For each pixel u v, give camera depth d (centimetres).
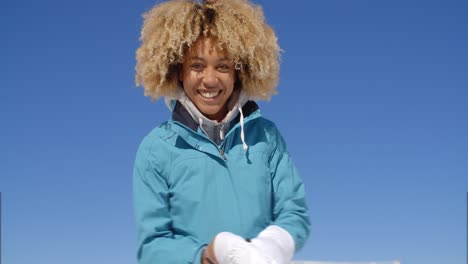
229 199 286
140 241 285
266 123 314
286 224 285
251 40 298
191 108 294
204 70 293
